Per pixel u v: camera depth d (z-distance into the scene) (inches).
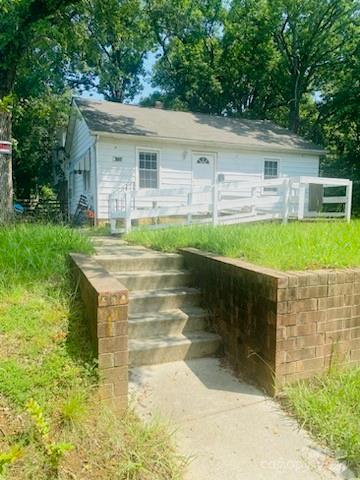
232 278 124.8
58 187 738.8
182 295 146.5
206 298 145.4
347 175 717.9
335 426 87.3
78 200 543.5
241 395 104.7
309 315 106.4
